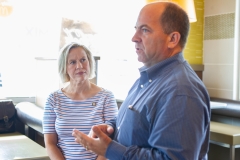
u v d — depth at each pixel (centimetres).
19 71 343
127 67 380
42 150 208
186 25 135
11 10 329
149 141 123
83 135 131
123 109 149
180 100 119
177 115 118
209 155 347
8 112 308
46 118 216
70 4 353
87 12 360
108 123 159
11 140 239
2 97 326
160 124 119
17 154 197
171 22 131
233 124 329
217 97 372
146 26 133
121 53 377
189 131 116
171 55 136
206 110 124
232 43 373
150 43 133
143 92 134
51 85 298
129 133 130
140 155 121
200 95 124
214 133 277
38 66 330
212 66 398
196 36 402
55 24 348
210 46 399
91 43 306
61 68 220
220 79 388
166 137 117
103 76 368
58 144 214
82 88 215
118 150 125
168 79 128
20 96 348
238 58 360
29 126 298
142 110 127
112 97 218
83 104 213
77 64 212
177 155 115
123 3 376
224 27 381
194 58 403
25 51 340
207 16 402
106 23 369
